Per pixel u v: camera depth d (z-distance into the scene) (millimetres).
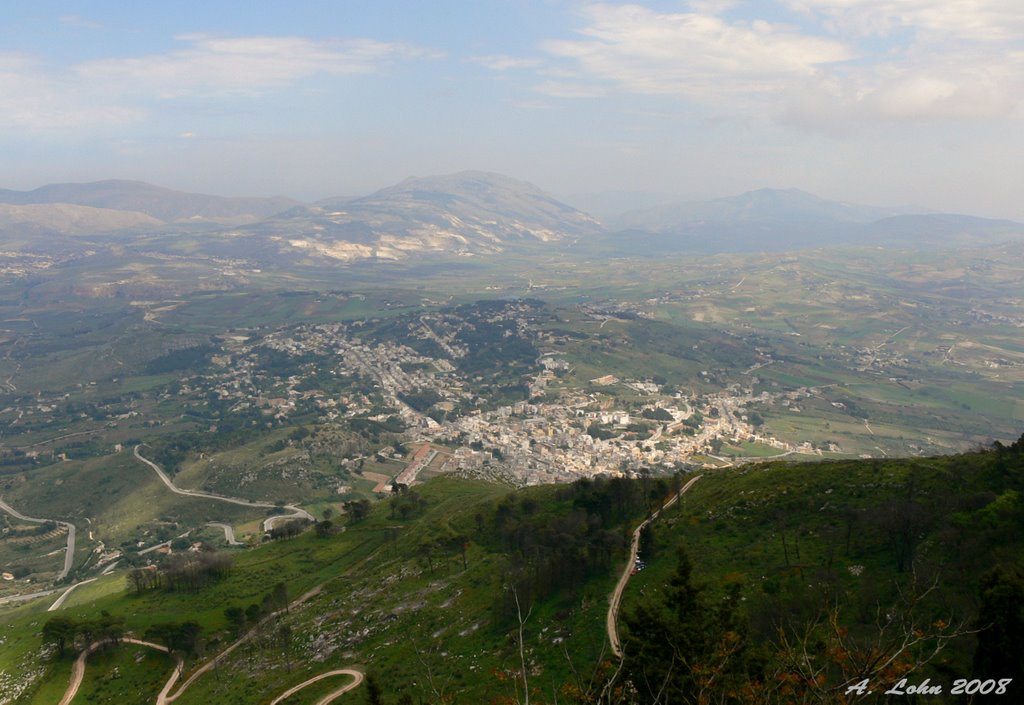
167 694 119688
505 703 33250
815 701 28938
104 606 160375
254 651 128000
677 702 45125
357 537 197250
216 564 174875
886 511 84562
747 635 54812
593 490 146125
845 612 64938
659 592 88125
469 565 137250
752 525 105438
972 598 57188
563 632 85562
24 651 138375
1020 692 41125
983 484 85312
